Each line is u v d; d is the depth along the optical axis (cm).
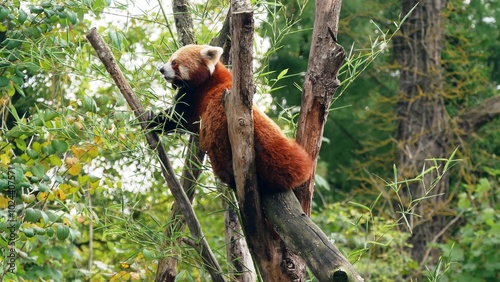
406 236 1736
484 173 2567
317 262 684
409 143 2284
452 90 2364
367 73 2684
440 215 2159
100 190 1075
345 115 2744
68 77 1255
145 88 1007
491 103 2347
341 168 2650
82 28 1261
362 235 1609
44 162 995
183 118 889
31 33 938
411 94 2362
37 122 911
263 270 780
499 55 2848
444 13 2359
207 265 855
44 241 1122
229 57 1021
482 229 1720
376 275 1656
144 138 911
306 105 812
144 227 873
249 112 738
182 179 939
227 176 816
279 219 747
